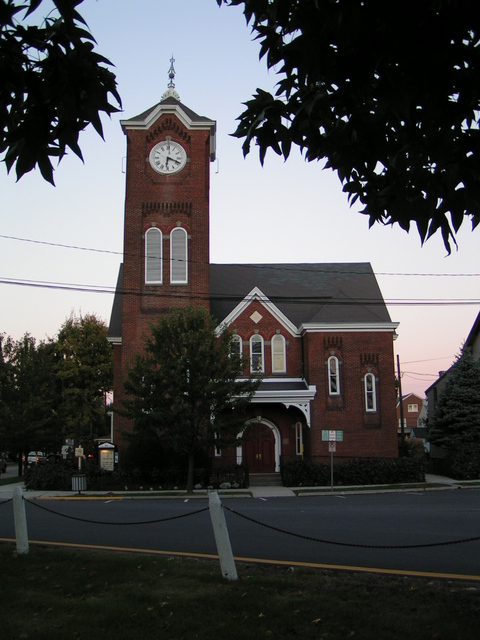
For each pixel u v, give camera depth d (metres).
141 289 36.53
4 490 33.09
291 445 36.91
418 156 5.86
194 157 37.78
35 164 5.28
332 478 30.34
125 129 37.78
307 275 43.09
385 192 5.97
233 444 30.19
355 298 40.62
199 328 30.97
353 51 5.20
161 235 37.00
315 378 36.12
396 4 4.82
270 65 6.39
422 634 6.70
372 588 8.73
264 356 37.59
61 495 29.38
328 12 5.08
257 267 43.59
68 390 61.84
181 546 12.66
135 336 36.03
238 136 6.69
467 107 5.45
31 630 6.97
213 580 9.16
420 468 34.41
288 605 7.83
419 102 5.66
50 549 11.91
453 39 5.15
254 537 13.84
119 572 9.72
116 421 36.59
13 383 45.91
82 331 64.12
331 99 5.91
